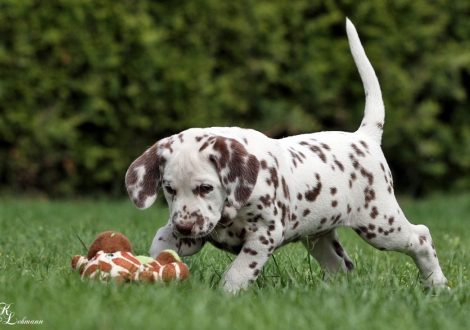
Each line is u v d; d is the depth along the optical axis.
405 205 13.25
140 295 4.42
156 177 5.01
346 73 13.48
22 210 10.00
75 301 4.27
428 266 5.95
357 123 13.75
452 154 14.69
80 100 11.97
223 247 5.32
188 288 4.89
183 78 12.20
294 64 13.29
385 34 13.57
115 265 4.80
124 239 5.05
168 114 12.41
